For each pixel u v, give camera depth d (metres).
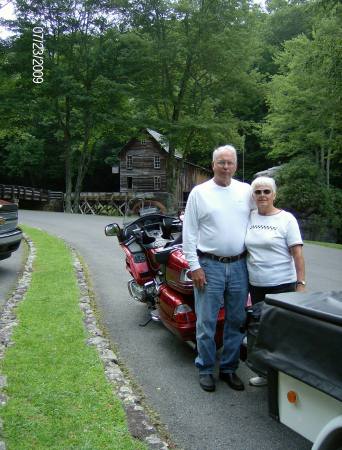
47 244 12.22
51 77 27.94
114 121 27.36
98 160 50.97
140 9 26.77
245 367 4.74
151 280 6.02
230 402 3.96
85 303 6.59
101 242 13.28
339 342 2.40
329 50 17.95
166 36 26.94
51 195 38.25
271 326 2.84
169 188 29.53
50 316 5.88
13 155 46.94
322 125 24.69
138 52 25.77
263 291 4.14
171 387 4.23
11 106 27.73
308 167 27.31
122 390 3.98
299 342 2.63
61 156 45.97
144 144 40.50
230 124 26.81
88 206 36.50
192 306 4.69
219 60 26.28
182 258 4.64
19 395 3.77
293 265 4.16
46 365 4.37
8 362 4.41
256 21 26.83
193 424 3.59
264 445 3.31
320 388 2.41
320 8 18.66
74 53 28.81
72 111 31.42
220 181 4.08
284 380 2.74
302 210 26.92
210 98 27.84
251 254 4.11
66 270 8.74
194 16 25.64
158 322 6.05
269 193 4.06
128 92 26.66
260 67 42.75
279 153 33.59
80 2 27.66
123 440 3.18
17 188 34.28
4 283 7.87
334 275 9.78
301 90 26.05
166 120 27.12
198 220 4.07
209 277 4.05
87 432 3.27
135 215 6.54
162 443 3.22
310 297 2.89
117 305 6.85
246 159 48.47
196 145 32.19
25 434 3.21
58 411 3.54
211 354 4.15
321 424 2.50
